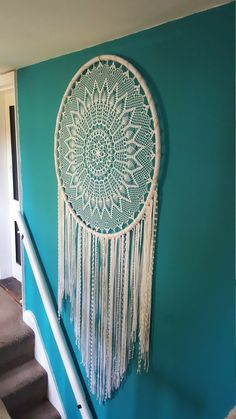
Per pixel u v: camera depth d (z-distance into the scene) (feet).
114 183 5.56
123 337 5.83
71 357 7.36
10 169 10.85
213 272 4.47
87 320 6.64
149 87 4.86
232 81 3.97
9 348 8.61
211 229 4.41
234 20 3.87
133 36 5.02
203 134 4.33
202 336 4.72
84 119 5.95
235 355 4.37
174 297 5.00
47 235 7.76
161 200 4.95
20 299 10.49
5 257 11.62
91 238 6.23
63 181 6.75
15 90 8.11
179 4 3.97
